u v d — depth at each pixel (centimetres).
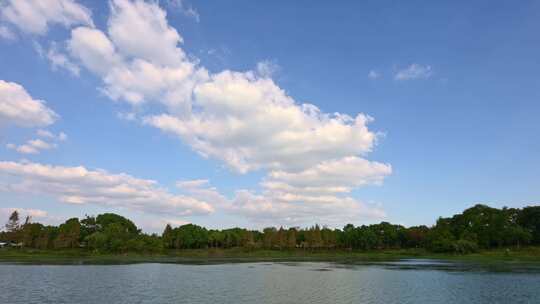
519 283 8806
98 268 12269
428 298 6725
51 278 9138
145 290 7350
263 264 15300
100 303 5972
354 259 19862
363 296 6900
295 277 9994
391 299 6612
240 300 6375
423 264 15538
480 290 7675
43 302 6019
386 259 19825
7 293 6788
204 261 17075
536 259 18262
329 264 15462
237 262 16550
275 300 6412
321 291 7450
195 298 6512
